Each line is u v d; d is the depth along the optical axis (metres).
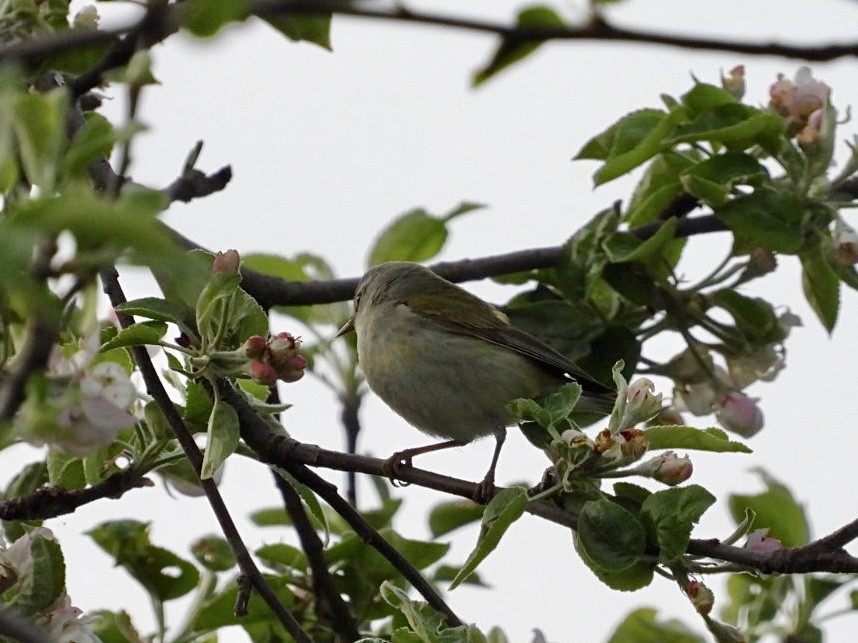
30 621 7.90
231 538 9.56
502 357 12.72
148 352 9.75
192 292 8.91
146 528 11.38
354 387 14.12
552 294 13.47
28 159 5.70
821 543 8.52
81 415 6.81
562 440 8.89
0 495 10.85
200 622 11.14
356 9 4.54
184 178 11.94
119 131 5.50
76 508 9.59
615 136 12.62
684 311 12.41
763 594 12.16
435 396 12.76
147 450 9.70
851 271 11.51
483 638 8.79
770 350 12.33
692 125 11.81
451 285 13.27
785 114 11.68
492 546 8.51
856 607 11.95
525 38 4.75
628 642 13.11
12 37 9.87
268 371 8.51
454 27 4.64
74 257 5.46
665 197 12.27
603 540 8.97
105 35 5.58
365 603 11.74
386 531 11.57
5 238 4.88
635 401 8.95
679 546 8.80
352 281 13.48
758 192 11.62
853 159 11.61
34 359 5.74
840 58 4.72
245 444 10.20
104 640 11.02
